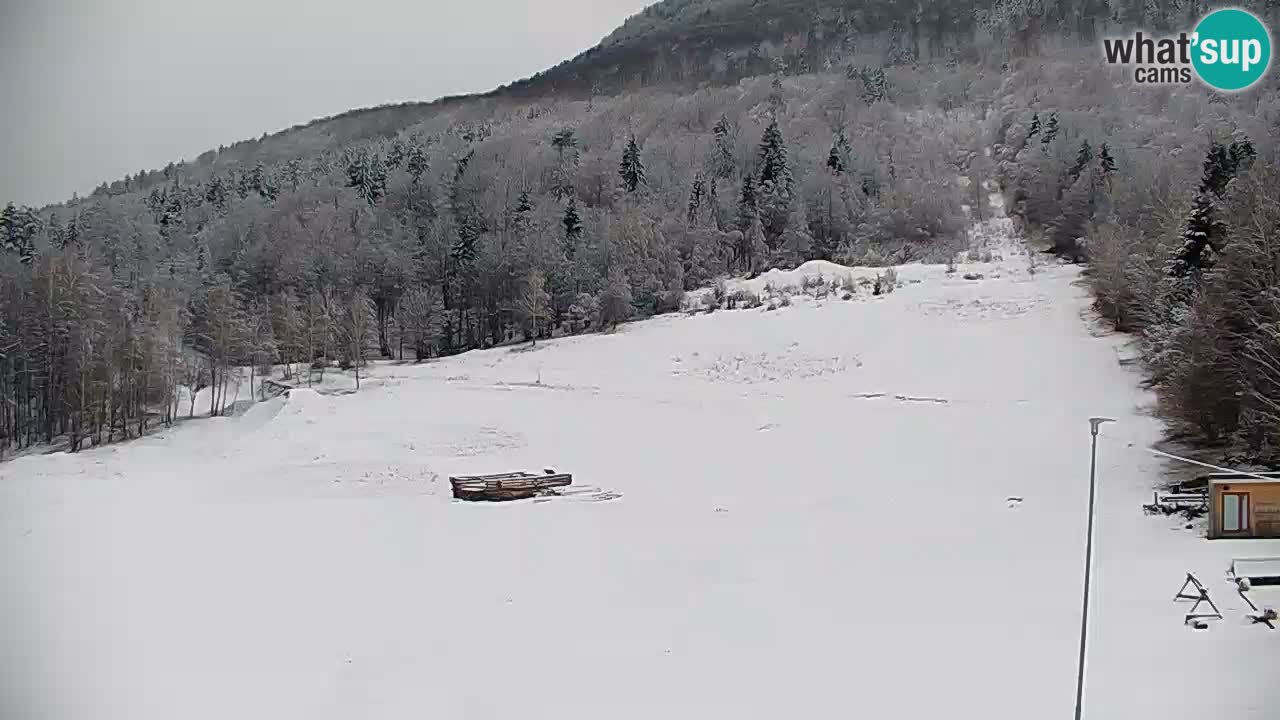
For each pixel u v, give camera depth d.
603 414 48.38
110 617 19.77
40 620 19.48
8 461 44.25
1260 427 32.75
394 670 17.08
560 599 21.00
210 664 17.39
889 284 73.50
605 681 16.47
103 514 30.23
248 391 66.25
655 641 18.31
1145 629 18.25
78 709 15.43
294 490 35.78
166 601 20.92
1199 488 30.47
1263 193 36.50
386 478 37.53
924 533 26.89
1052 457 36.59
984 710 15.03
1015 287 70.12
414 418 47.78
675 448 42.19
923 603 20.22
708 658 17.38
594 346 68.31
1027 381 49.78
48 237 74.44
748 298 75.94
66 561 24.06
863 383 52.47
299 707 15.59
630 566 23.75
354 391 57.19
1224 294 34.09
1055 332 58.28
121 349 56.97
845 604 20.33
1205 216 42.47
